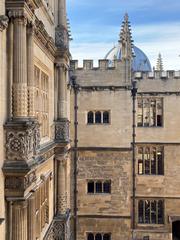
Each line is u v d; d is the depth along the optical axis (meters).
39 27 15.16
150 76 32.25
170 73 32.22
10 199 11.13
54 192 21.73
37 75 16.84
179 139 32.22
